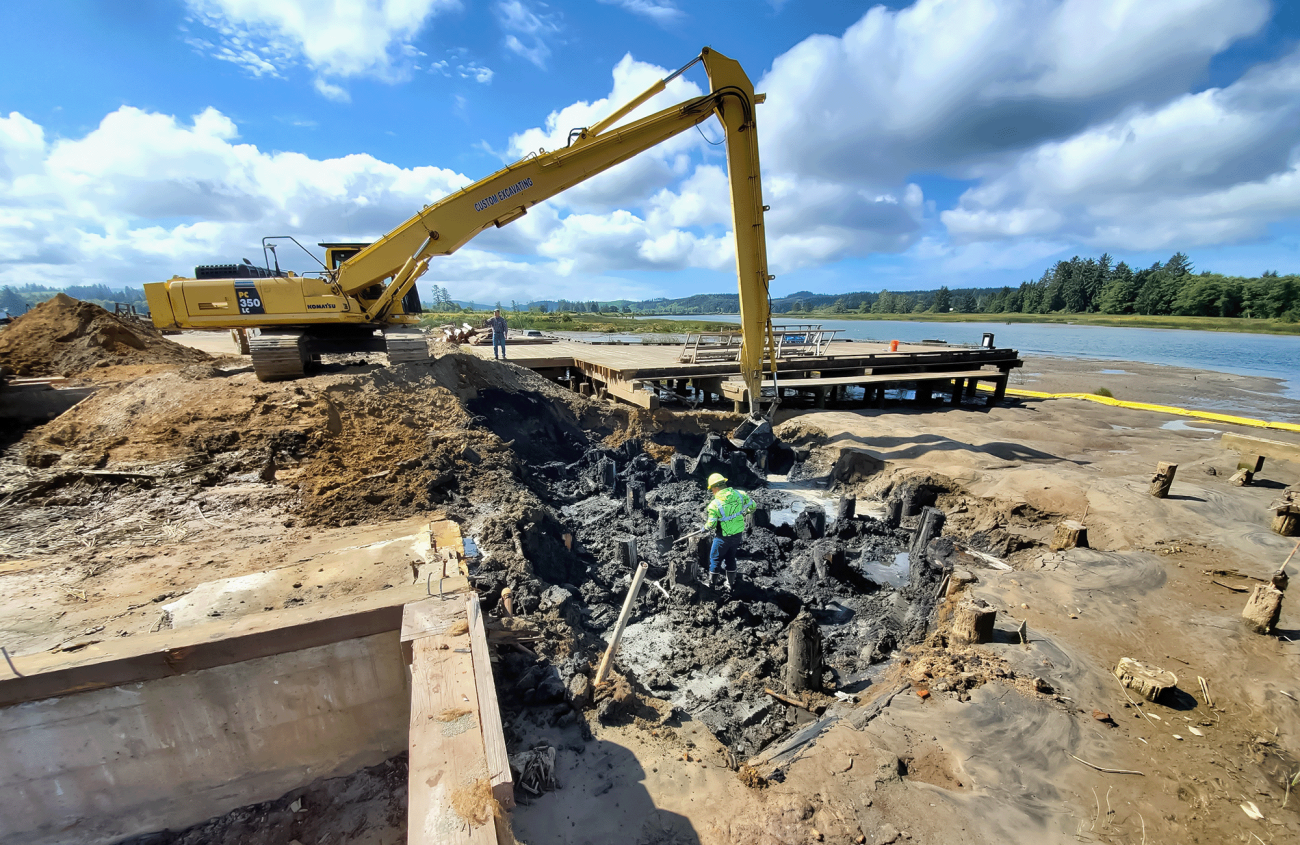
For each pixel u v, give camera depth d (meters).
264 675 4.44
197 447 8.03
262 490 7.42
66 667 3.89
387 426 9.44
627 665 6.26
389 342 11.36
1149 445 13.30
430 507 7.70
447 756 3.07
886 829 3.57
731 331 18.05
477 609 4.53
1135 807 3.77
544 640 5.57
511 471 9.59
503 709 4.72
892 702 4.82
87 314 12.86
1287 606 6.23
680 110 10.94
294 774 4.83
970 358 18.89
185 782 4.56
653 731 4.64
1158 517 8.40
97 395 9.74
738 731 5.29
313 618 4.41
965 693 4.89
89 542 6.12
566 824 3.67
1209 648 5.49
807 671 5.71
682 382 16.69
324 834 4.54
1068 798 3.85
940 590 7.19
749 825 3.62
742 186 11.67
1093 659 5.36
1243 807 3.76
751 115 11.30
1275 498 9.33
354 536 6.55
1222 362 30.70
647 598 7.58
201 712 4.39
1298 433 14.68
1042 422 15.57
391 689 4.82
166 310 10.21
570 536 8.95
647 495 11.52
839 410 16.77
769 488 12.57
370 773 4.98
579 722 4.66
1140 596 6.47
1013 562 7.92
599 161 11.03
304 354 10.59
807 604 7.54
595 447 13.47
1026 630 5.82
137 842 4.56
